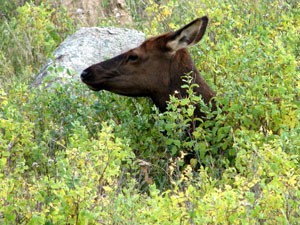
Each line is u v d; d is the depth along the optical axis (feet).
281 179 36.37
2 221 35.06
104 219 34.94
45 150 43.29
